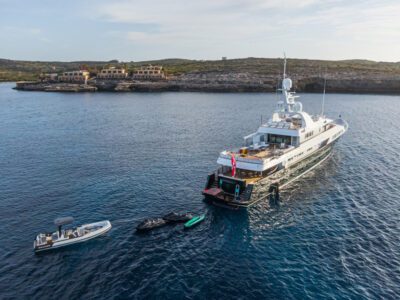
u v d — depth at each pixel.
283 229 38.16
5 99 173.75
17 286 28.12
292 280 29.22
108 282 28.70
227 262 31.84
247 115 115.81
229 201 42.56
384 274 29.91
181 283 28.69
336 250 33.72
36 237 35.41
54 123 104.12
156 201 45.28
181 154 68.12
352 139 80.56
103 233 36.44
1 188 49.34
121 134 87.62
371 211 42.19
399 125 97.56
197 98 174.62
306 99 160.38
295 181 52.28
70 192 48.03
